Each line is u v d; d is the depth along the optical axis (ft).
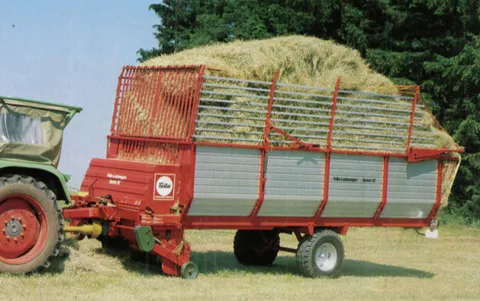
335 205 33.22
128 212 29.84
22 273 26.58
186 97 29.91
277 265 37.19
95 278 27.96
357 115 33.65
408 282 33.06
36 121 27.40
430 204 36.04
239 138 30.30
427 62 67.21
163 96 31.37
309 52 33.76
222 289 28.12
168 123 30.73
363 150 33.78
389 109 34.50
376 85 34.53
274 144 31.27
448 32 71.05
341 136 33.22
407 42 70.38
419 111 35.55
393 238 51.70
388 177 34.63
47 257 27.09
